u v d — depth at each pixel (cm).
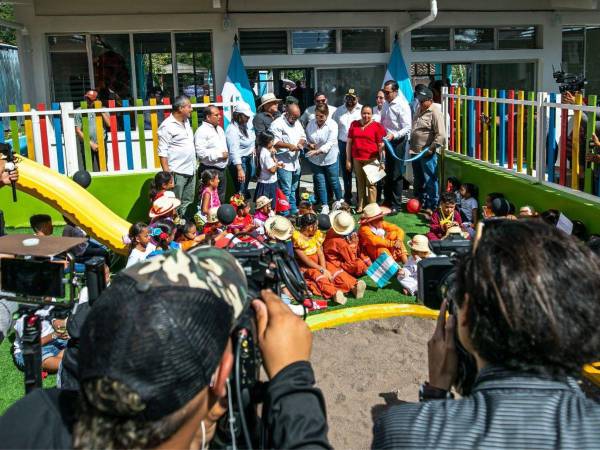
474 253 150
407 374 487
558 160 818
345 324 571
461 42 1304
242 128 982
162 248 680
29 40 1147
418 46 1287
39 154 952
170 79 1205
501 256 143
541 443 133
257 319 166
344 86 1281
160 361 125
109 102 959
